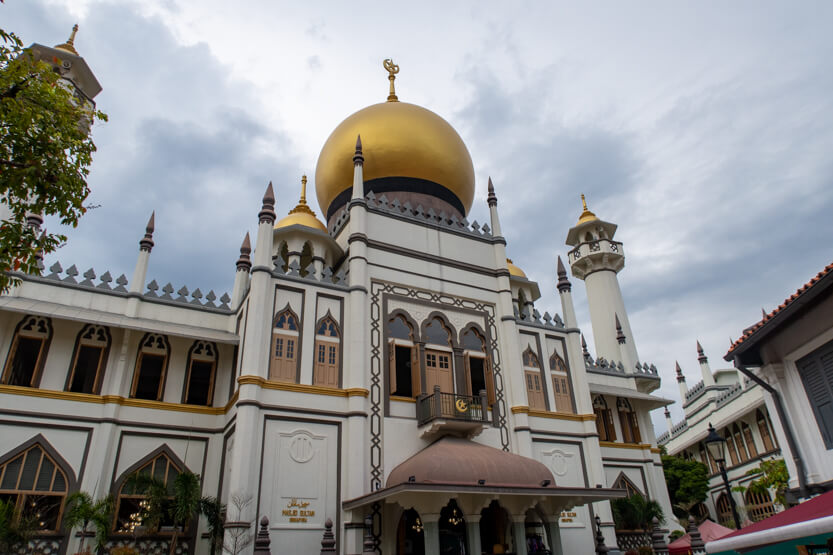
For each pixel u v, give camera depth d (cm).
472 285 2419
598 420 2725
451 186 2794
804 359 1355
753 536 770
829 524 661
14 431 1698
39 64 951
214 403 2022
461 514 2059
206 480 1905
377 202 2453
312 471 1802
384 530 1803
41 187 921
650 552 2297
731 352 1462
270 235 2039
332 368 1986
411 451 1984
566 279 2655
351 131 2777
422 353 2156
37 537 1617
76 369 1877
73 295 1947
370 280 2189
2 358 1767
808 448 1339
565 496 1775
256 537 1636
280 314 1973
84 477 1738
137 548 1730
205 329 2059
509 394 2275
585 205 4284
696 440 4278
